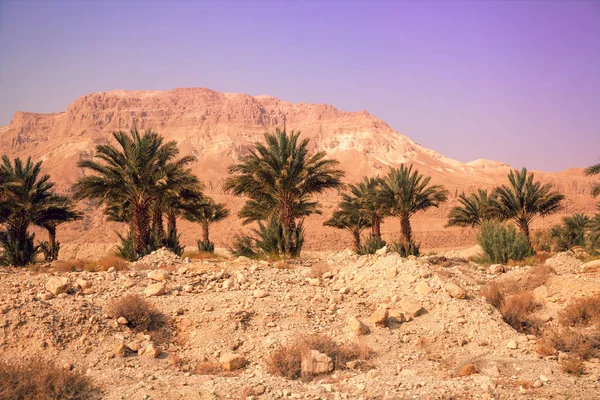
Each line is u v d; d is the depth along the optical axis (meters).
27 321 9.63
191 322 10.62
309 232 152.88
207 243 31.62
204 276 14.15
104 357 9.12
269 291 12.55
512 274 16.69
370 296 12.43
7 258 22.00
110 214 33.91
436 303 11.38
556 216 143.88
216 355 9.42
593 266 16.02
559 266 16.91
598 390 7.60
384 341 9.98
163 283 12.73
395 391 7.65
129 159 22.88
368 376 8.32
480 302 11.76
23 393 7.36
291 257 22.00
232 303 11.55
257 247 22.75
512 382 8.06
